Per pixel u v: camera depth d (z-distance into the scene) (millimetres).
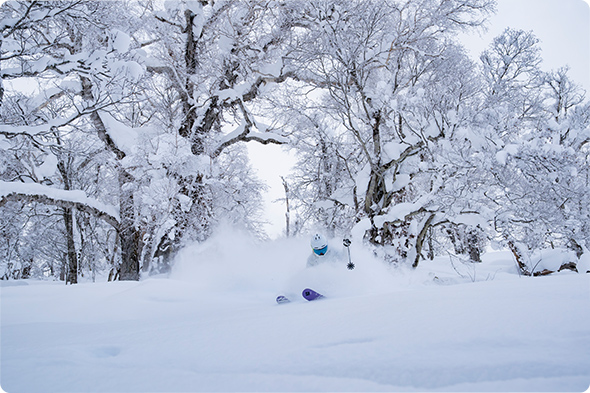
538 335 1679
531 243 11062
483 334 1730
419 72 14852
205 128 17484
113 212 15125
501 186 10836
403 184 14648
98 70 10242
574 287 2648
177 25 17250
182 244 14297
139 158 13000
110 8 12078
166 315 3764
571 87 16922
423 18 14430
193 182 14820
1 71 9758
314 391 1290
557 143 10688
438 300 2475
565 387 1194
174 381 1447
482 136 11102
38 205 19125
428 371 1374
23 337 2521
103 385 1438
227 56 18047
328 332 1954
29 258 22828
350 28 14461
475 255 19672
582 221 10766
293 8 16641
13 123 11242
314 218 18625
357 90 14312
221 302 4605
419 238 13438
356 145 16766
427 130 13406
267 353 1702
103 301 4594
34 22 9984
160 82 17297
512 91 16266
